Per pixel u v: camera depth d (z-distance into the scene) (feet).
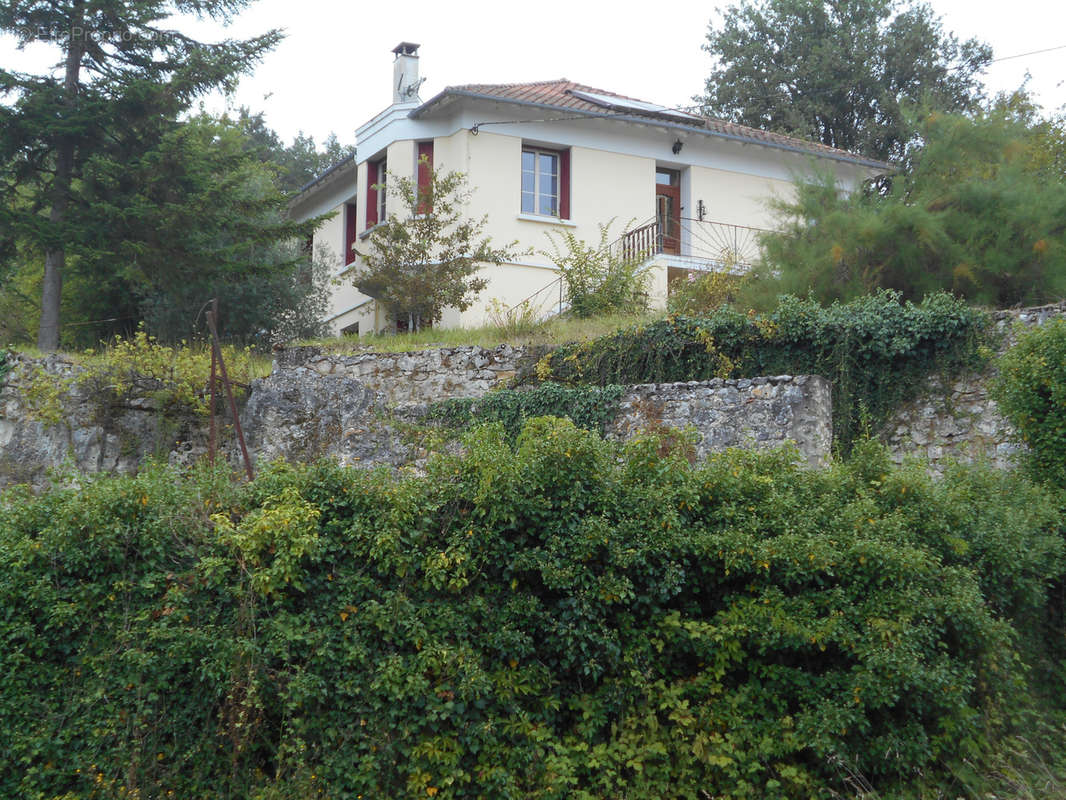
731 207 70.74
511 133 64.54
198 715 17.40
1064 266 42.24
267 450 43.68
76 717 17.12
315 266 68.59
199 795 17.03
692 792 18.10
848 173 74.49
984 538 21.27
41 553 17.47
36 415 42.98
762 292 47.24
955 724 18.29
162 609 17.47
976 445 35.81
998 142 48.26
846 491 21.56
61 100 55.16
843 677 18.28
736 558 18.98
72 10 54.90
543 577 18.62
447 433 41.37
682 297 51.21
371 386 48.06
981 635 18.54
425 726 17.44
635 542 19.12
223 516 17.87
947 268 43.80
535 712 18.39
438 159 64.80
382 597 17.89
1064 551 23.03
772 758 18.17
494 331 52.11
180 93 56.03
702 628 18.75
